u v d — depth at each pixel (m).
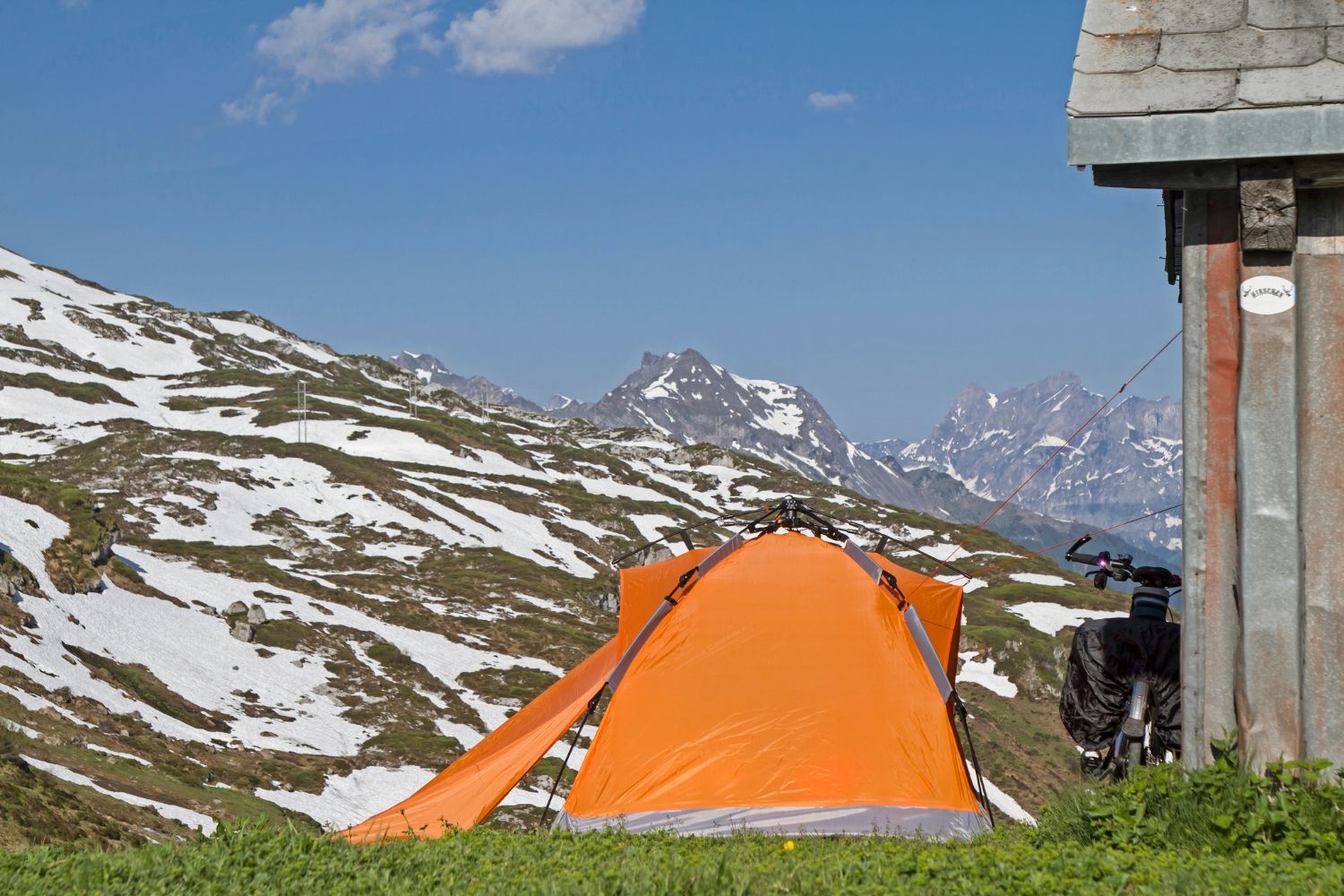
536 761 12.90
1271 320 8.38
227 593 121.38
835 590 13.30
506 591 154.25
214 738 80.62
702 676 12.72
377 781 79.69
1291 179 8.22
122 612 102.88
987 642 131.12
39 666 80.50
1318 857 6.91
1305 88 8.16
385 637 120.62
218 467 194.62
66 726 68.75
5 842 35.12
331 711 95.50
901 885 6.68
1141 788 8.15
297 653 108.31
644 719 12.51
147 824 46.81
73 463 199.25
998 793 88.25
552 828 11.53
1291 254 8.34
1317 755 8.14
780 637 12.88
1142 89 8.46
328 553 166.00
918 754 11.89
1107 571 10.57
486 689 110.62
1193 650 8.52
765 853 8.85
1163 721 9.85
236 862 7.85
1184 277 8.65
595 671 14.55
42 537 107.44
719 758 12.03
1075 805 8.55
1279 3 8.52
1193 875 6.41
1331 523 8.23
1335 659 8.16
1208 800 7.76
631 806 11.79
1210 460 8.52
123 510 166.25
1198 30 8.59
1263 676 8.27
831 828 11.39
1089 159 8.41
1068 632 145.62
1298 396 8.32
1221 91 8.30
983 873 6.90
